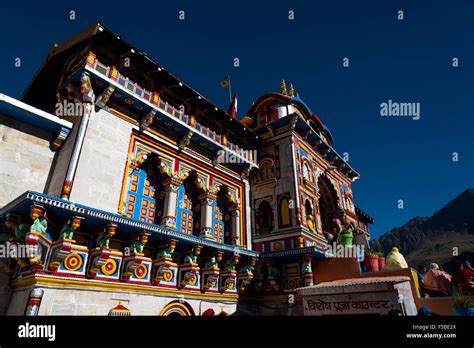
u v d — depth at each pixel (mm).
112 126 9180
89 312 7027
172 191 10570
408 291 8641
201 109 12445
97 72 8594
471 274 8422
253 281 12211
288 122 14734
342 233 12789
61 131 8570
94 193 8102
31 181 7984
